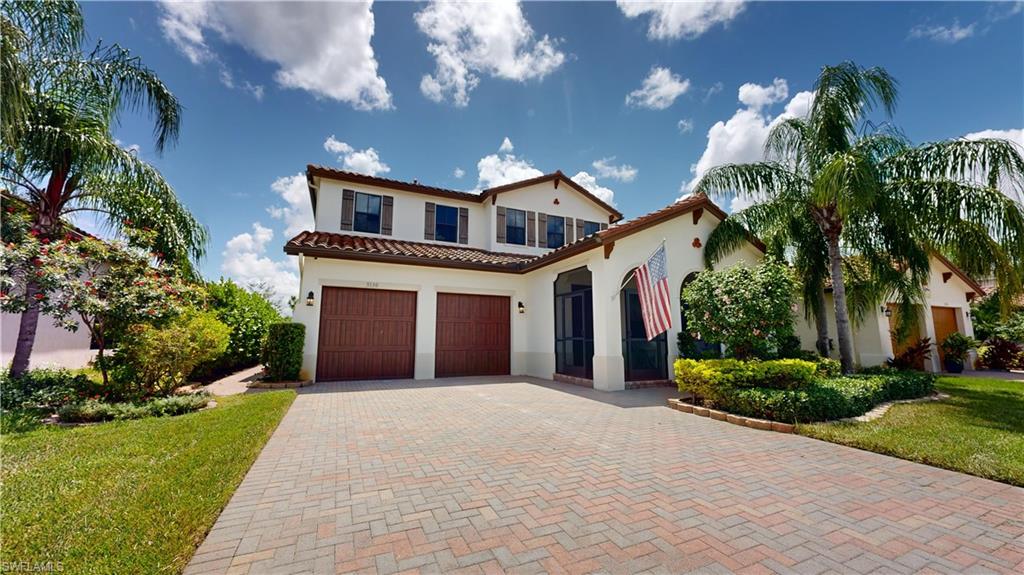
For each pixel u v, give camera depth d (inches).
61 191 394.0
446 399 384.5
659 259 369.1
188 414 302.8
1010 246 347.3
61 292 311.1
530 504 155.3
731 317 335.6
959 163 363.3
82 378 361.1
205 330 391.5
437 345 567.2
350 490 167.9
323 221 644.7
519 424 285.3
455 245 725.9
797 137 458.9
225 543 125.1
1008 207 341.1
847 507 153.3
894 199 391.5
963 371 650.2
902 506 154.3
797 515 146.9
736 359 356.8
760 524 140.1
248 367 661.9
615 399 386.3
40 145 366.3
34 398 314.3
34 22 370.3
